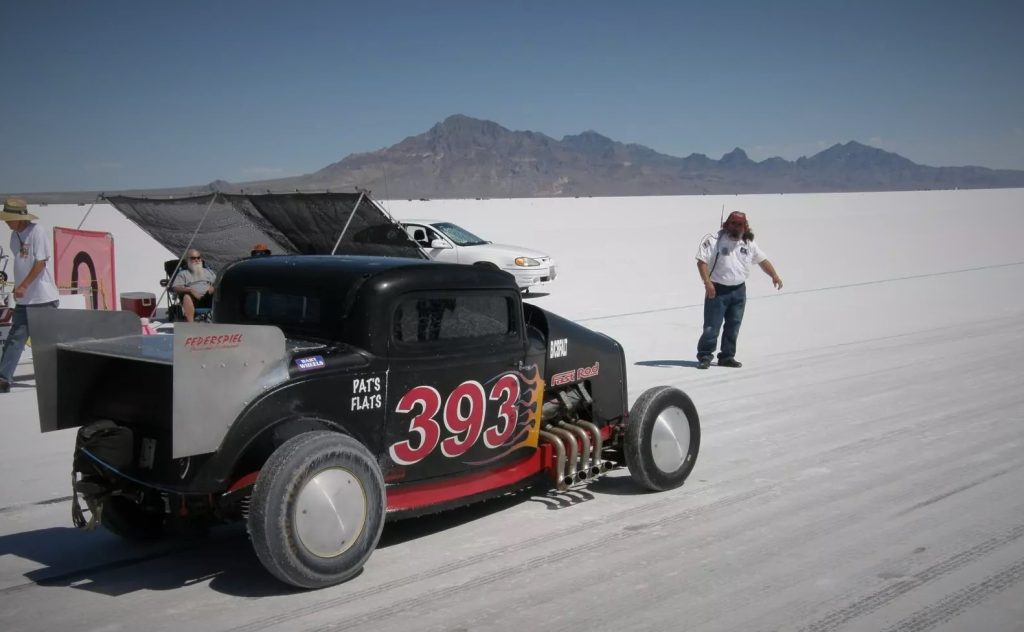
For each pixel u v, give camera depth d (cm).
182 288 1320
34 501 603
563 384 580
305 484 414
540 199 12362
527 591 439
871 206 7125
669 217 5625
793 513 557
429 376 488
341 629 396
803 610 415
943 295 1748
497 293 525
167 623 403
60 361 458
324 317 478
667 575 459
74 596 437
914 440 731
